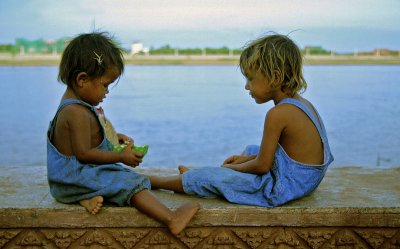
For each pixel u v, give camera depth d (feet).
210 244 8.39
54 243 8.32
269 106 48.60
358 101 51.49
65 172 8.30
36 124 37.24
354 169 10.87
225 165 9.21
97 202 8.12
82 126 8.26
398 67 153.48
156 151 27.37
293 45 8.69
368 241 8.45
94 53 8.30
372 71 122.31
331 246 8.45
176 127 35.35
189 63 193.26
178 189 9.07
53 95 60.29
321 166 8.63
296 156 8.57
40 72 116.37
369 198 8.81
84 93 8.46
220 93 62.85
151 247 8.39
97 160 8.36
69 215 8.25
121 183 8.24
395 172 10.61
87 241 8.32
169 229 8.09
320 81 84.28
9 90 67.36
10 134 32.60
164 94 61.41
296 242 8.41
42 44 177.17
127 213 8.27
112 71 8.49
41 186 9.41
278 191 8.36
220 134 32.37
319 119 9.04
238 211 8.29
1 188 9.25
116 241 8.36
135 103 50.96
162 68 147.54
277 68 8.47
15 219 8.22
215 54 196.03
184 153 26.78
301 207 8.34
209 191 8.79
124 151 8.47
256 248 8.40
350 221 8.36
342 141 29.30
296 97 8.82
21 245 8.31
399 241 8.50
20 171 10.43
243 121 38.17
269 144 8.49
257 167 8.63
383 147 27.22
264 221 8.32
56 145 8.51
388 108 45.03
